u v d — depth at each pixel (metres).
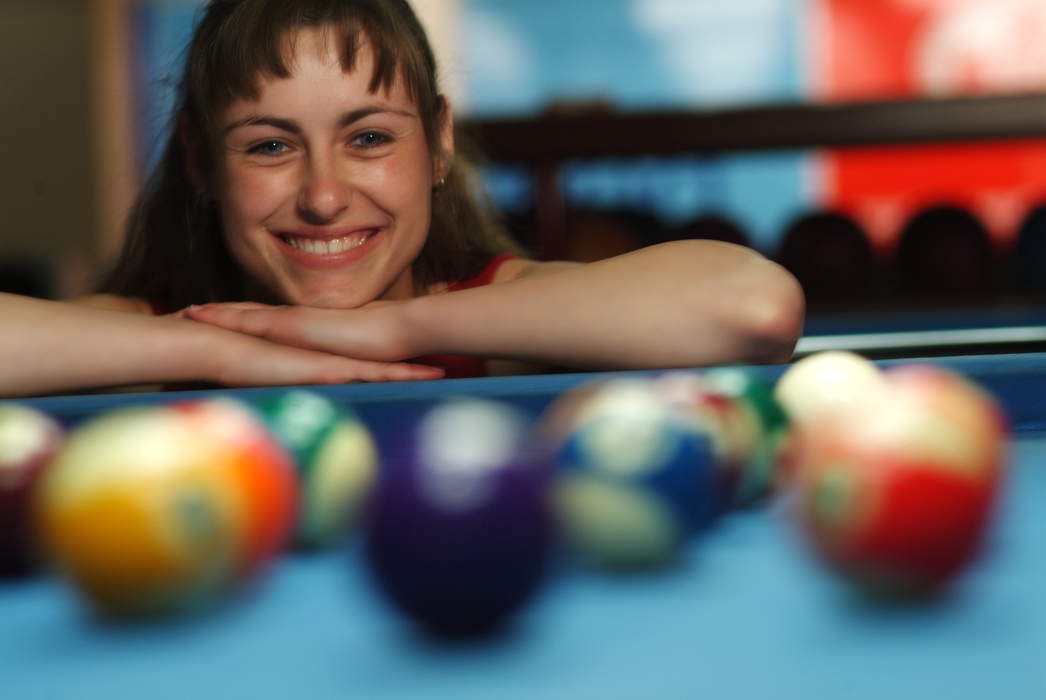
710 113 2.84
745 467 0.69
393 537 0.49
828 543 0.54
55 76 7.16
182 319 1.31
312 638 0.50
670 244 1.35
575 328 1.24
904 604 0.53
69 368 1.22
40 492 0.54
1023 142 2.94
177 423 0.55
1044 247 3.85
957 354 2.07
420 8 6.73
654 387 0.72
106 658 0.48
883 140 2.83
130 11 7.18
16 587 0.61
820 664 0.45
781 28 7.28
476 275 1.87
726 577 0.58
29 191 7.21
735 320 1.20
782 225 7.23
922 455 0.52
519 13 7.39
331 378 1.26
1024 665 0.44
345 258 1.57
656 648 0.48
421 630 0.50
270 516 0.56
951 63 7.15
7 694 0.44
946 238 3.85
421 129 1.62
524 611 0.50
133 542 0.50
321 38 1.48
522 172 3.21
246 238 1.58
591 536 0.58
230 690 0.44
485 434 0.53
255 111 1.50
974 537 0.53
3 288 5.92
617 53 7.42
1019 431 0.98
